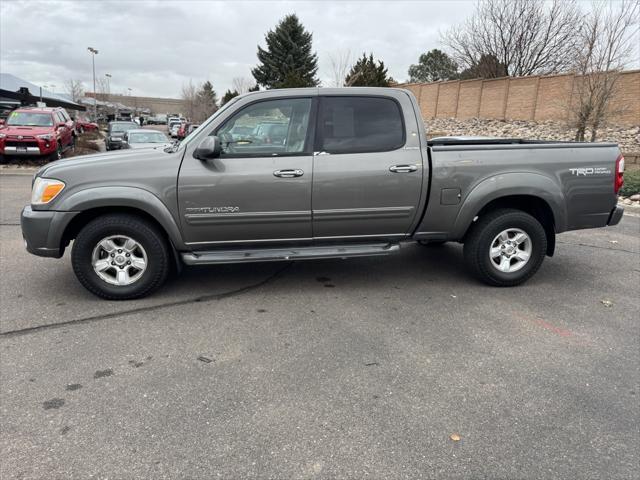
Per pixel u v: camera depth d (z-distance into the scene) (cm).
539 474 232
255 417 275
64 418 272
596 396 299
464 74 3244
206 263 443
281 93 443
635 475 232
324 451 247
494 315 423
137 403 287
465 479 229
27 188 1141
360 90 453
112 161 427
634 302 456
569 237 722
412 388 306
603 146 486
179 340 370
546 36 2859
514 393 301
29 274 523
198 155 419
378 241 477
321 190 441
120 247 441
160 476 229
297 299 458
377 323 404
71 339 369
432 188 457
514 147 466
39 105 2244
